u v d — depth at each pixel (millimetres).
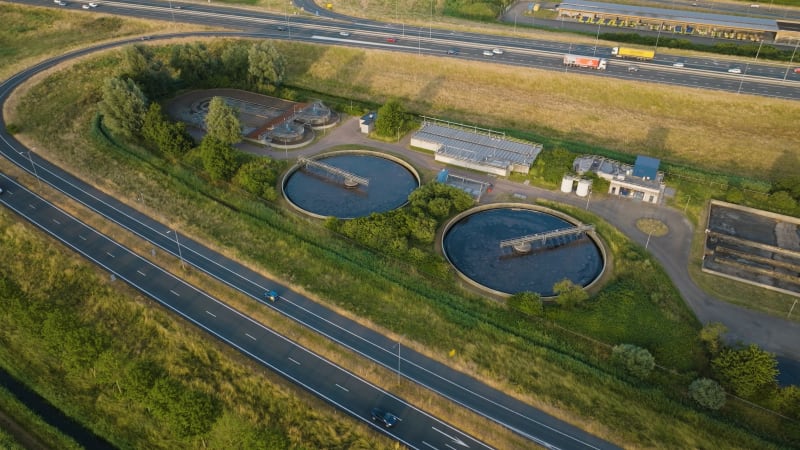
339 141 148875
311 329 93500
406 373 86562
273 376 85062
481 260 110312
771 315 95938
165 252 109188
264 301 98688
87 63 176250
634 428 78688
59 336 86750
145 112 144000
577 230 114000
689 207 122875
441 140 145125
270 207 123062
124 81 140750
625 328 93375
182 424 76812
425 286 102562
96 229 115000
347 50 186625
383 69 180500
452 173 135250
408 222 113188
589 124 155125
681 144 146125
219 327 93500
